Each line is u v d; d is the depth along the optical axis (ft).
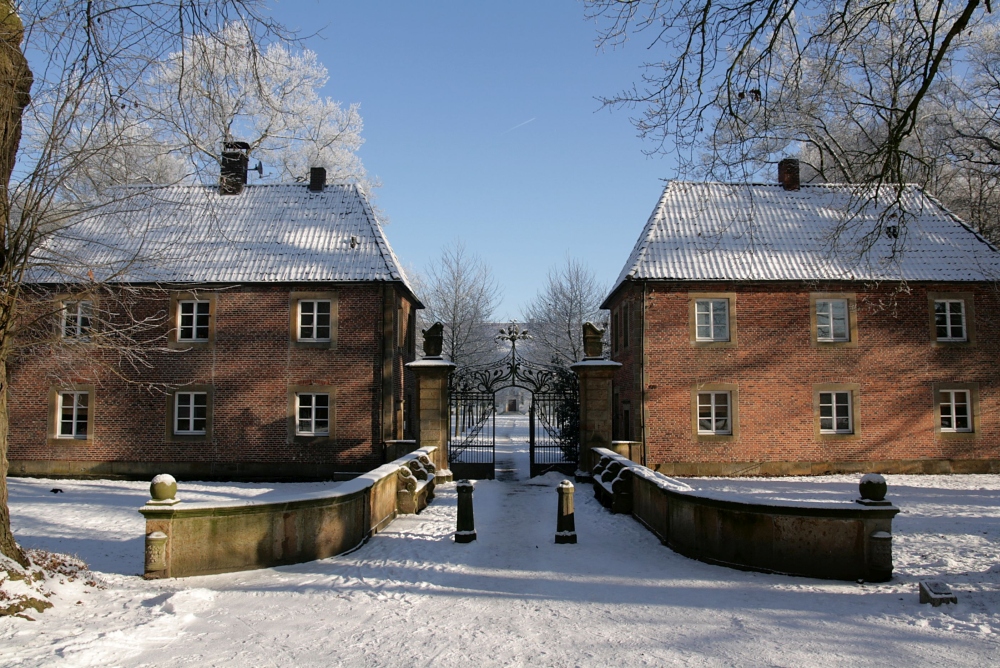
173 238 77.25
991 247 77.30
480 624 24.40
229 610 25.91
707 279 74.64
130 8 28.96
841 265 75.61
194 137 33.76
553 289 159.84
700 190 83.66
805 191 83.87
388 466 49.42
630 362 79.46
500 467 82.84
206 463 73.61
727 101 35.73
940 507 52.11
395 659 20.62
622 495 49.96
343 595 28.25
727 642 22.16
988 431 74.74
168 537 31.35
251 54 30.66
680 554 36.73
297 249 77.00
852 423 74.69
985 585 28.07
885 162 37.14
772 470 73.97
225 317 74.79
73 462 74.08
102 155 32.71
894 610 25.44
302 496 34.88
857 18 34.37
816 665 20.01
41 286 47.34
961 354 75.31
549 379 75.66
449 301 159.22
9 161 29.07
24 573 25.80
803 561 31.24
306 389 73.87
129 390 74.49
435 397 69.05
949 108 68.95
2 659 19.47
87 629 22.85
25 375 74.90
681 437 74.43
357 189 83.87
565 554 36.73
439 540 40.60
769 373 74.90
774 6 33.27
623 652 21.26
